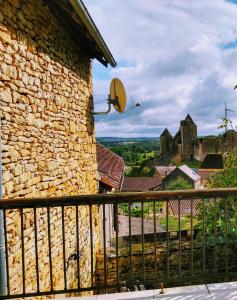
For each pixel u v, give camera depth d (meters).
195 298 3.05
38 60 4.64
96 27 4.98
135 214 25.00
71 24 5.64
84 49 6.96
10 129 3.76
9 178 3.70
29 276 4.10
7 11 3.75
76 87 6.54
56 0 4.47
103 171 9.48
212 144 73.44
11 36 3.84
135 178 50.00
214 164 55.19
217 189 3.04
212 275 3.27
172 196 3.01
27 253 4.07
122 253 7.43
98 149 15.35
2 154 3.54
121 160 16.31
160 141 84.69
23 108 4.12
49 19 5.08
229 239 7.09
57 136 5.36
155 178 49.47
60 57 5.59
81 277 6.37
